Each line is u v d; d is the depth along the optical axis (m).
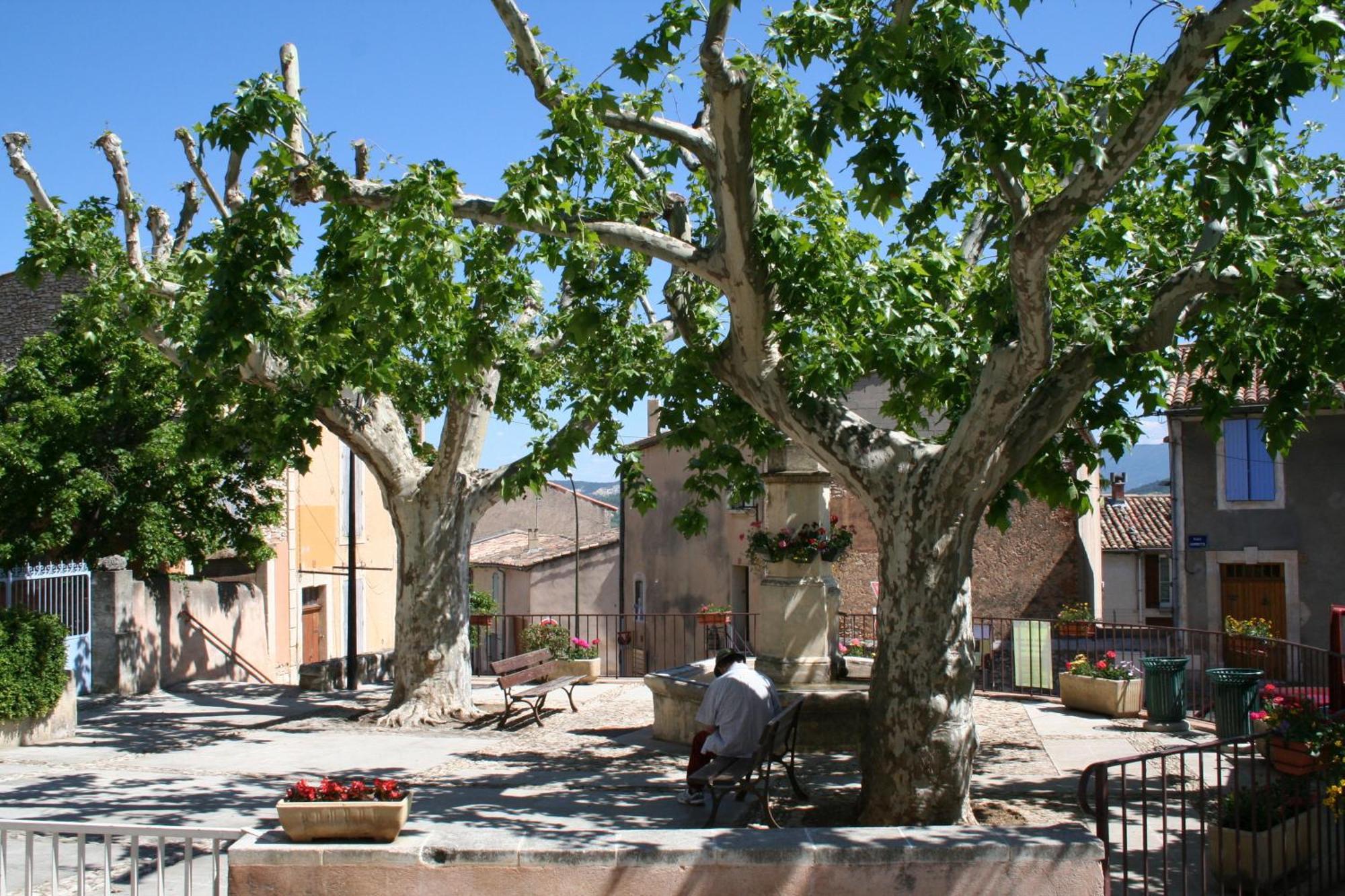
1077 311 8.96
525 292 9.73
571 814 8.65
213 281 8.72
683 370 10.02
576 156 8.51
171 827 5.93
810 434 8.12
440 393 14.88
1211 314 8.37
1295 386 8.81
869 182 7.22
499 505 44.84
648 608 30.75
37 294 23.05
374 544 29.53
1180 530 24.84
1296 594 24.00
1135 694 13.52
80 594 16.34
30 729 12.32
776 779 9.82
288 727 13.56
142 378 17.39
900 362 8.91
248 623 21.86
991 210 9.85
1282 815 7.15
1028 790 9.52
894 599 7.72
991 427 7.39
